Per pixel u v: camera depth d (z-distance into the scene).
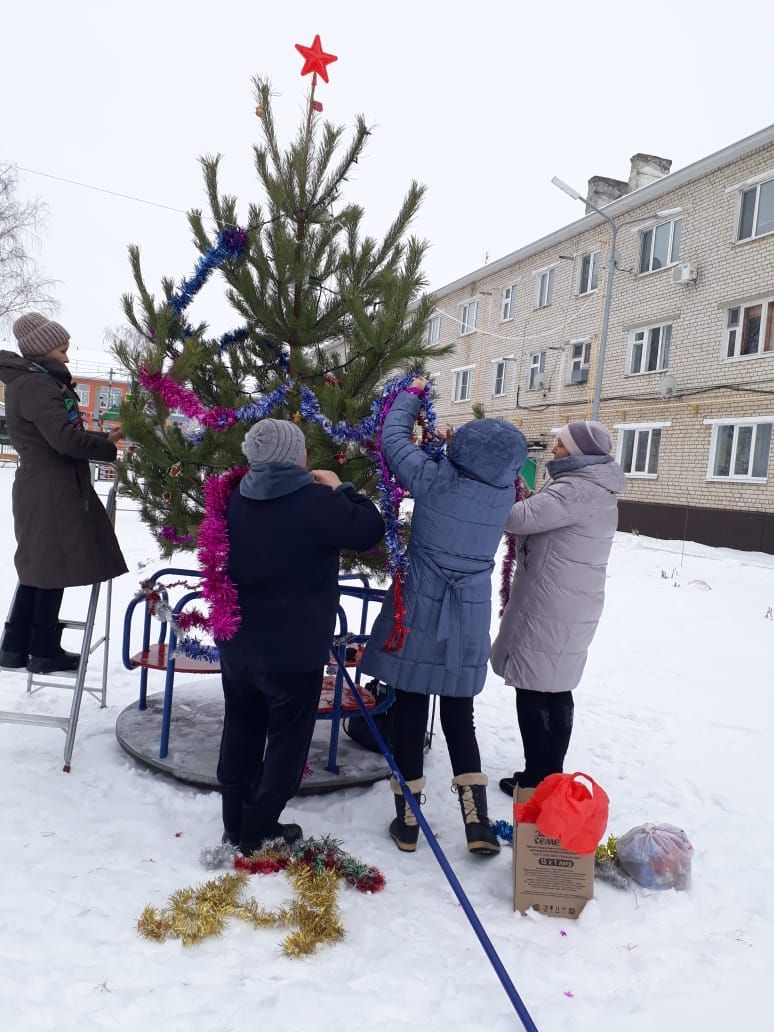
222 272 3.54
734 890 2.78
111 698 4.41
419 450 2.88
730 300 16.23
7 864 2.54
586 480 3.09
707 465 16.84
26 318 3.25
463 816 2.97
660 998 2.12
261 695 2.75
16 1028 1.80
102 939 2.19
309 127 3.51
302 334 3.42
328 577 2.62
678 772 3.94
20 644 3.43
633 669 6.00
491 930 2.42
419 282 3.39
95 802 3.08
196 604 6.64
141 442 3.19
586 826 2.46
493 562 2.92
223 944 2.22
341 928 2.30
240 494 2.63
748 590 10.30
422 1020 1.96
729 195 16.34
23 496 3.27
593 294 20.36
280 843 2.72
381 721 3.66
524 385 23.20
